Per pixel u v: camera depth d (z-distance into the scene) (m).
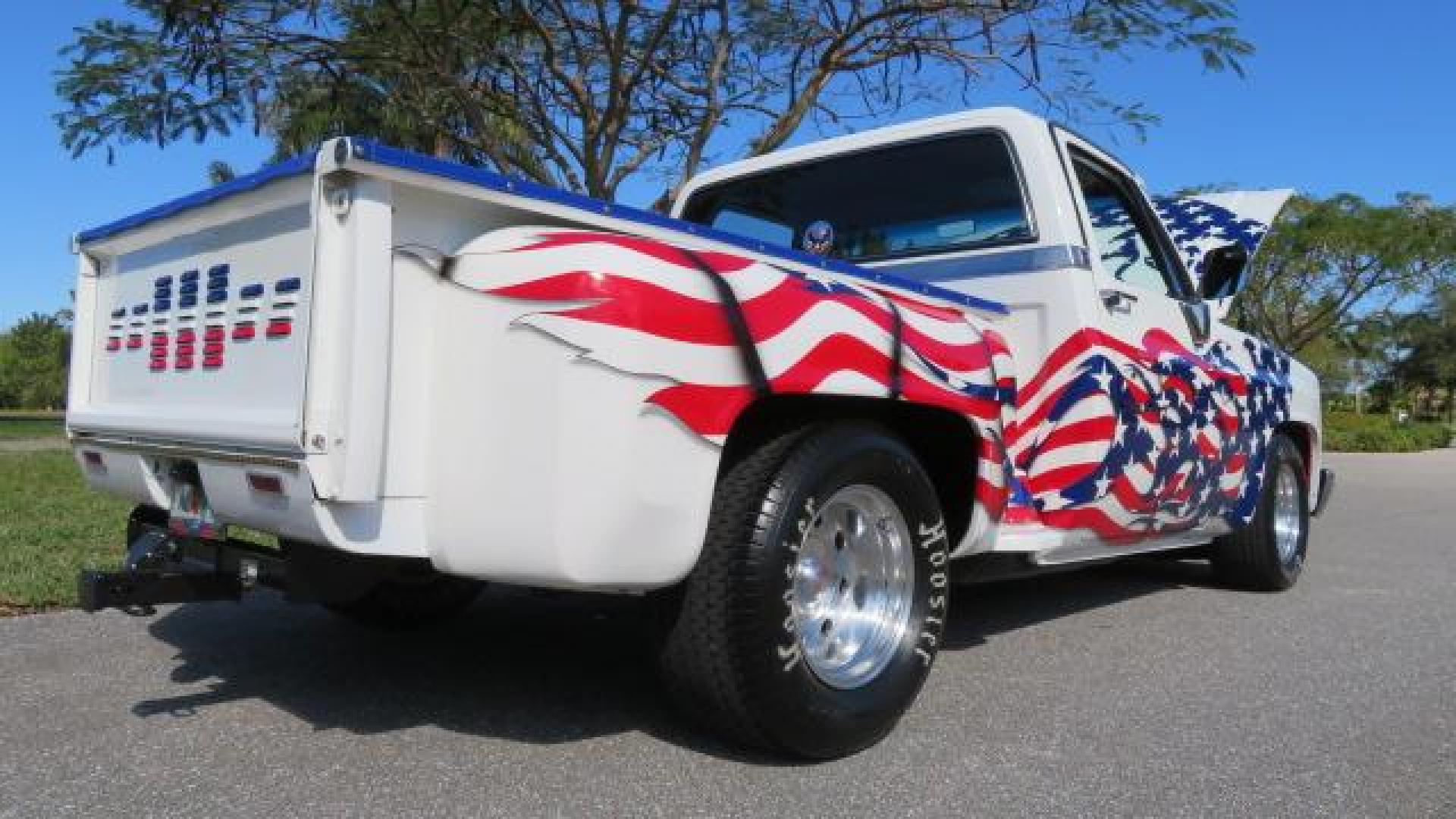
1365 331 34.41
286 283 2.88
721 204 5.55
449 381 2.75
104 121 9.61
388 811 2.79
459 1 9.41
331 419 2.63
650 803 2.86
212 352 3.20
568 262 2.67
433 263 2.76
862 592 3.48
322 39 9.70
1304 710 3.85
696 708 3.12
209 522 3.25
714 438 2.83
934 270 4.62
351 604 4.42
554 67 9.70
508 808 2.82
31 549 6.16
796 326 3.03
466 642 4.55
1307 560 7.71
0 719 3.50
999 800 2.95
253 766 3.10
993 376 3.77
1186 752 3.37
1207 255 5.02
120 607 3.20
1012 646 4.76
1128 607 5.73
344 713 3.58
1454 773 3.24
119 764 3.11
